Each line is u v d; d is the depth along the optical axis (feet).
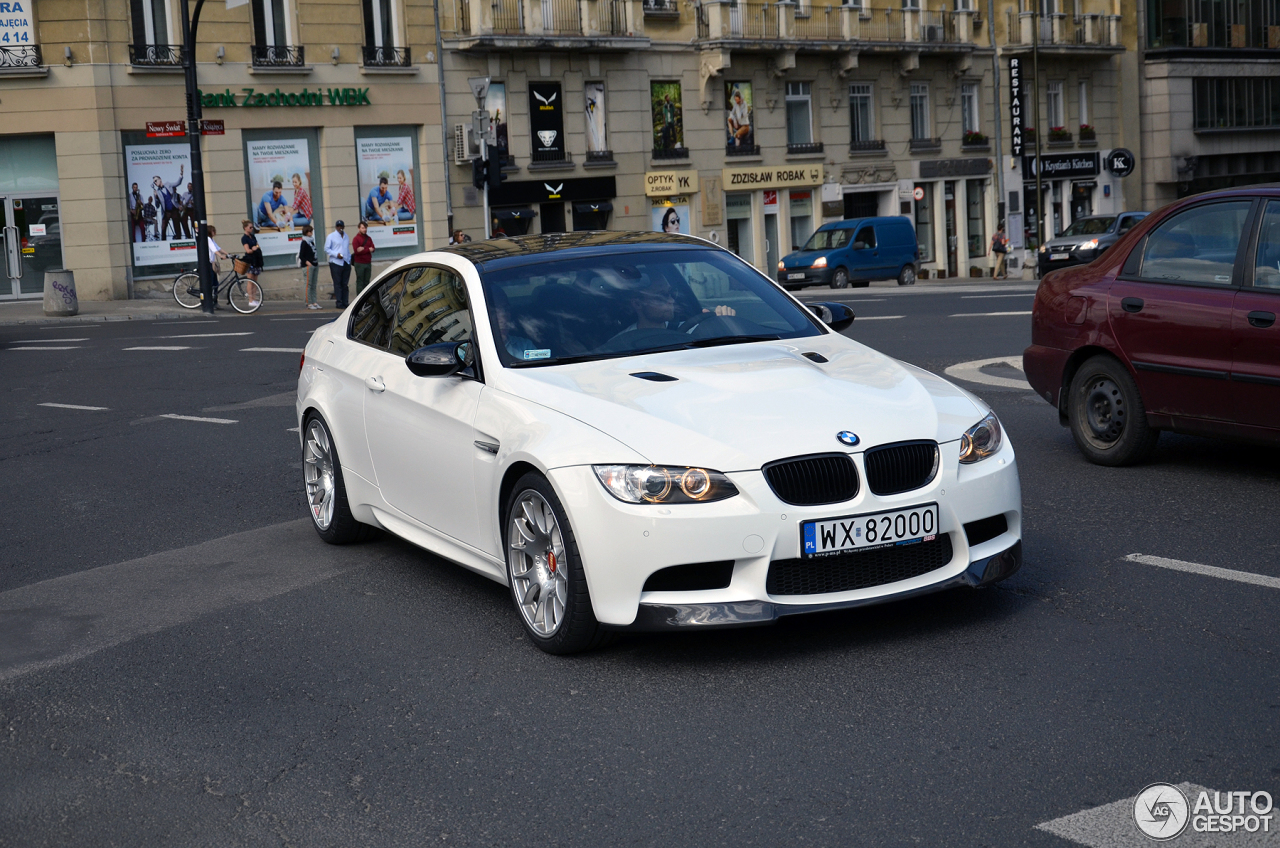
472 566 19.16
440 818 12.41
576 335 19.10
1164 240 26.09
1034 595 18.33
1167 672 15.11
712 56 134.21
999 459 16.98
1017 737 13.50
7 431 40.81
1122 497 24.22
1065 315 27.55
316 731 14.87
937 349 51.55
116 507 28.63
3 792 13.62
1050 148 167.94
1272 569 19.10
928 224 155.94
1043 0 167.22
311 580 21.52
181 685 16.74
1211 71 181.37
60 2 100.37
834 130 146.20
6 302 102.42
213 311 93.71
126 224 103.50
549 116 125.49
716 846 11.51
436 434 19.43
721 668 16.07
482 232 121.80
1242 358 24.02
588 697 15.39
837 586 15.97
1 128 100.48
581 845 11.68
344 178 113.70
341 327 24.36
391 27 115.85
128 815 12.89
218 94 106.32
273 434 37.58
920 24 151.43
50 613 20.53
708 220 136.46
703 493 15.47
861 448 15.89
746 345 19.07
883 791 12.41
